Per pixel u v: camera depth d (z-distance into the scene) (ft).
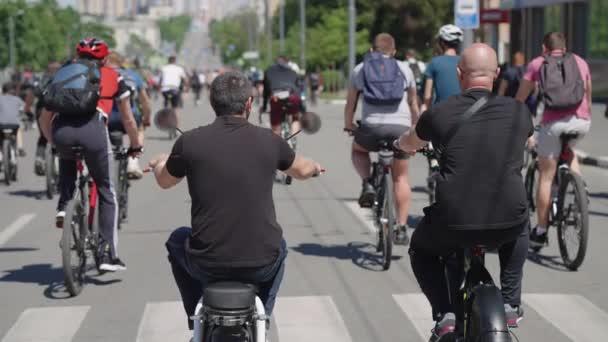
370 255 38.37
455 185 20.15
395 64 36.42
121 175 45.96
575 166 37.35
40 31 499.92
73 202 31.22
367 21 286.05
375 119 35.86
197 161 19.04
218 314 17.51
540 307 29.99
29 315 29.37
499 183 20.10
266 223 18.97
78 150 31.32
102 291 32.45
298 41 286.25
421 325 27.99
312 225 46.16
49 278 34.73
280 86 69.46
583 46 175.11
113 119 42.09
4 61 457.68
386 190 35.27
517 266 21.72
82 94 30.63
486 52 21.04
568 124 36.06
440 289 21.57
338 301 30.86
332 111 176.96
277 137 19.60
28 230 45.50
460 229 20.04
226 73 19.93
